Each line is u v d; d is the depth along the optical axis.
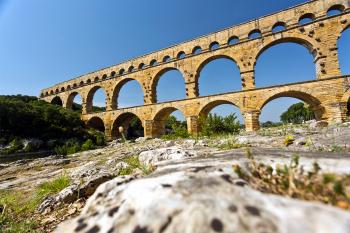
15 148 40.62
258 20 36.00
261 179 1.99
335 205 1.43
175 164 2.85
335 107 27.53
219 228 1.23
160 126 43.66
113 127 48.69
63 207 6.42
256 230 1.18
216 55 38.28
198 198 1.48
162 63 44.06
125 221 1.54
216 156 3.35
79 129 49.62
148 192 1.70
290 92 31.41
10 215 6.06
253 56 35.09
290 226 1.14
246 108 33.25
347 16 29.91
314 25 31.41
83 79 57.34
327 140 7.17
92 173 10.45
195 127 37.50
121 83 50.47
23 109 46.88
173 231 1.31
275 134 11.60
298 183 1.69
